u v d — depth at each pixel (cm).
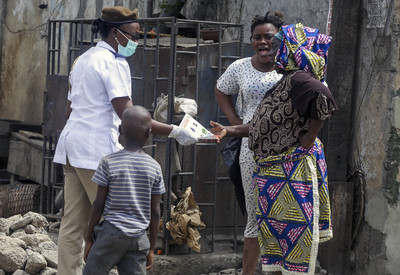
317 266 489
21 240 454
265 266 353
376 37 469
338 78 492
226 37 714
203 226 478
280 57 344
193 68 501
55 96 576
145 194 327
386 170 458
